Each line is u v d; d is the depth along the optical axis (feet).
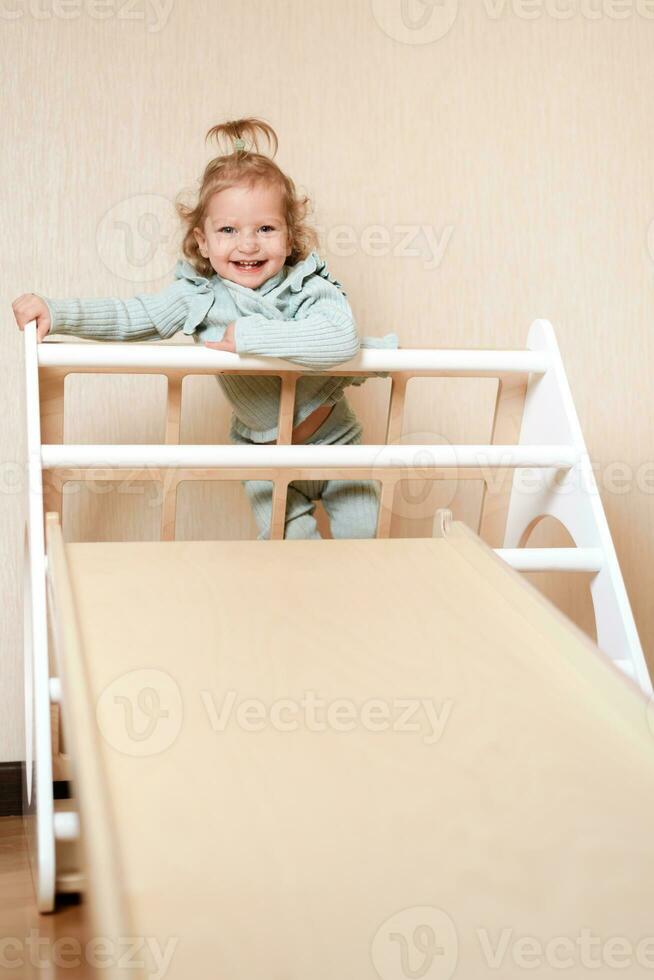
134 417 6.06
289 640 3.39
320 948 2.04
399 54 5.95
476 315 6.24
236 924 2.10
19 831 5.78
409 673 3.20
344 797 2.55
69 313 4.47
